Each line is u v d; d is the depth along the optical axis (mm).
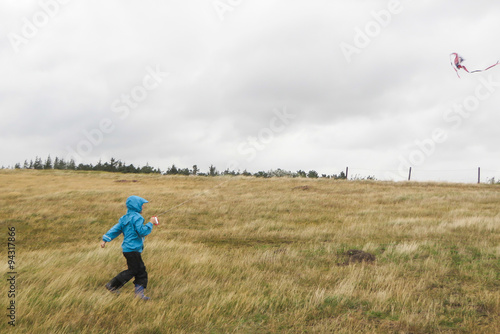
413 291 5902
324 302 5504
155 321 4414
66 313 4648
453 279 6723
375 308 5215
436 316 4836
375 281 6438
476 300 5469
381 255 8914
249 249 10172
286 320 4785
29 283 6039
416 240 10680
